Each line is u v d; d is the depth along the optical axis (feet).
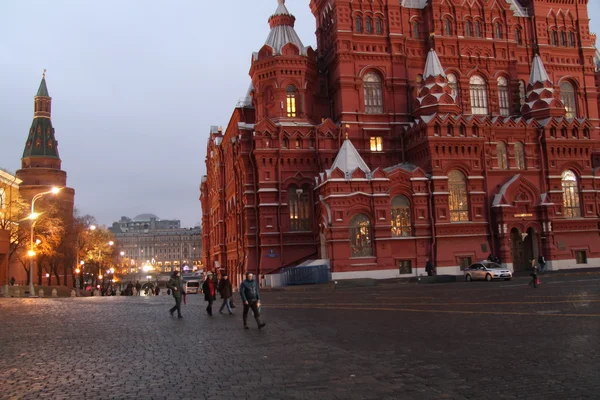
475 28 223.71
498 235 193.26
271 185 198.90
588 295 98.84
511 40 226.58
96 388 39.32
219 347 56.29
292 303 113.91
